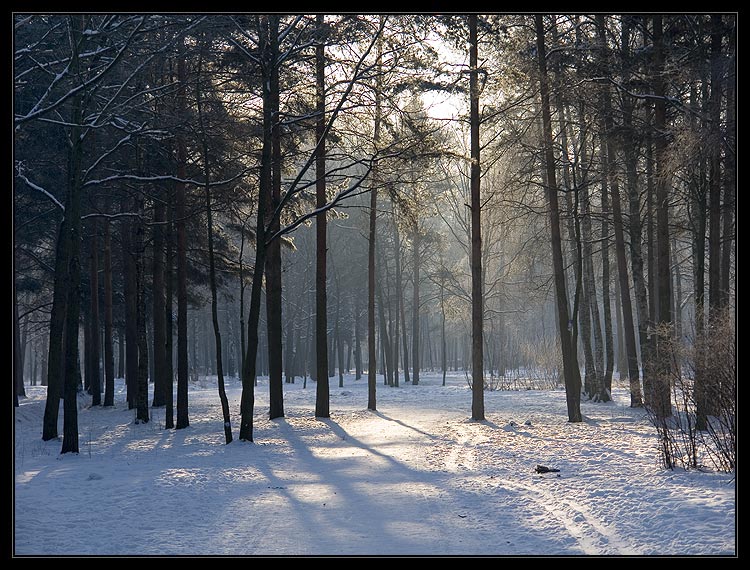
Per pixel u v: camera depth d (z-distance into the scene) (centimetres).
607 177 2531
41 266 3144
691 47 1833
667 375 1450
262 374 7269
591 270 3153
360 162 1873
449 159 1977
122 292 3959
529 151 2336
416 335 5522
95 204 2852
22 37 1816
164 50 1675
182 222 2322
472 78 2241
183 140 2067
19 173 1889
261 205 1805
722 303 1780
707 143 1520
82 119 1762
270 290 2419
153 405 3000
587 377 3141
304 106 2219
